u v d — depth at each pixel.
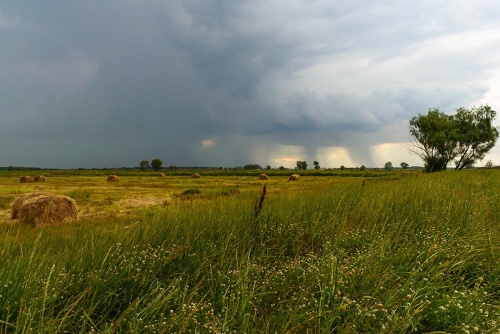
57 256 4.70
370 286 3.83
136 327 3.16
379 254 4.57
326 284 3.78
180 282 4.24
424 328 3.25
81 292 3.80
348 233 5.98
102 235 6.02
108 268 4.34
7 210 18.28
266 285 4.04
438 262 4.46
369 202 7.77
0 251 4.45
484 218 6.38
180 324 3.21
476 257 4.64
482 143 44.78
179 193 27.25
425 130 44.81
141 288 4.14
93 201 22.36
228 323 3.26
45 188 34.81
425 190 8.58
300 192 11.31
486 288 3.83
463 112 46.47
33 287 3.55
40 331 2.88
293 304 3.74
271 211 7.10
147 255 4.79
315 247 5.86
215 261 4.98
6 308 3.17
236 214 6.87
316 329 3.21
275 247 5.74
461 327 3.03
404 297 3.45
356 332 3.08
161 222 6.40
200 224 6.17
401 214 6.85
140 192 29.23
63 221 14.46
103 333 3.02
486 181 12.98
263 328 3.28
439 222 6.18
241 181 48.69
